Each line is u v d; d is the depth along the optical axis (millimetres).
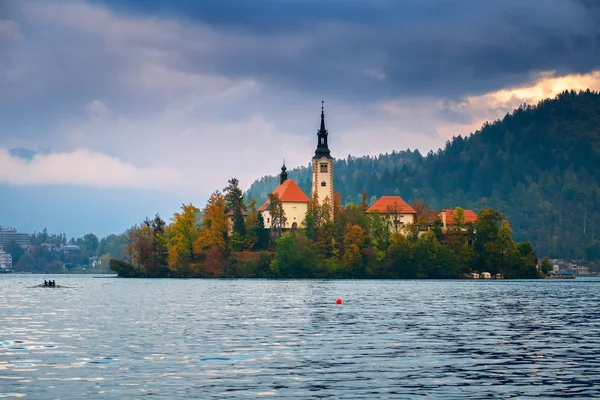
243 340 80500
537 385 55906
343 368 62625
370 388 54688
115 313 116812
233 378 58125
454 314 116188
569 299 162125
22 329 91750
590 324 100188
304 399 51312
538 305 139875
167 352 71188
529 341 80500
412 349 73812
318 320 104375
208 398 51531
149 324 98188
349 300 152750
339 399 51312
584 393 53250
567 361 66625
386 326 96125
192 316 110938
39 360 66312
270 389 54281
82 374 59656
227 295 171625
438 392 53469
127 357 68000
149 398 51500
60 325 96812
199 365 63844
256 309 125625
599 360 67188
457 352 71812
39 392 53281
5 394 52656
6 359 66812
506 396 52312
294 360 66562
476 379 58062
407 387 55062
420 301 150125
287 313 116812
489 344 77812
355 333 87625
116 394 52656
